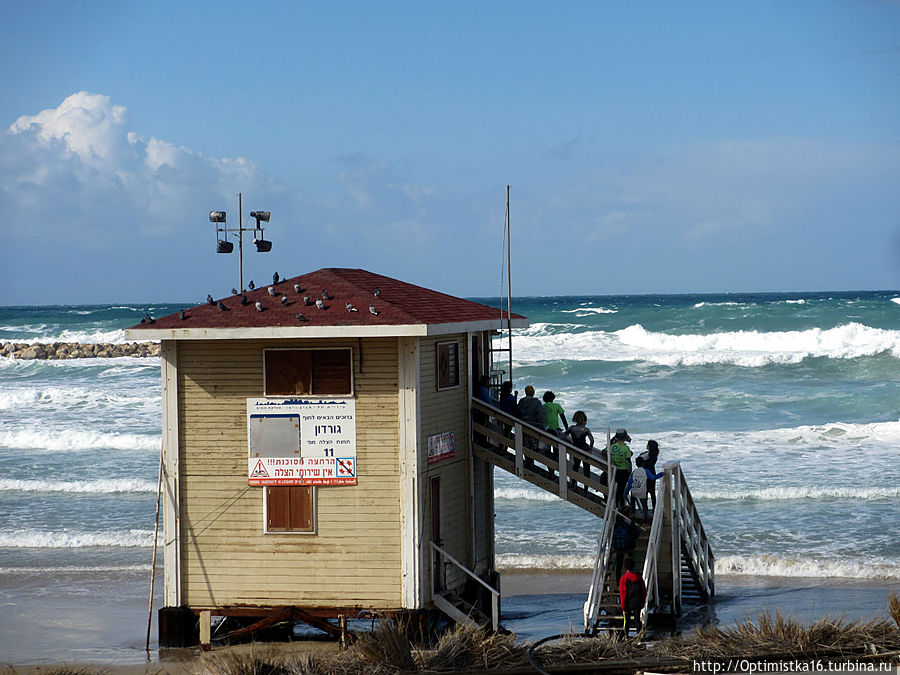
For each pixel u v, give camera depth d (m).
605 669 17.50
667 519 23.77
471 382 23.27
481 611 23.25
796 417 52.19
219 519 21.11
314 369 20.81
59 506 36.47
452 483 22.47
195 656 20.78
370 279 23.98
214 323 20.62
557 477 23.69
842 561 28.23
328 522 20.78
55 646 21.95
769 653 17.50
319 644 21.75
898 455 42.22
